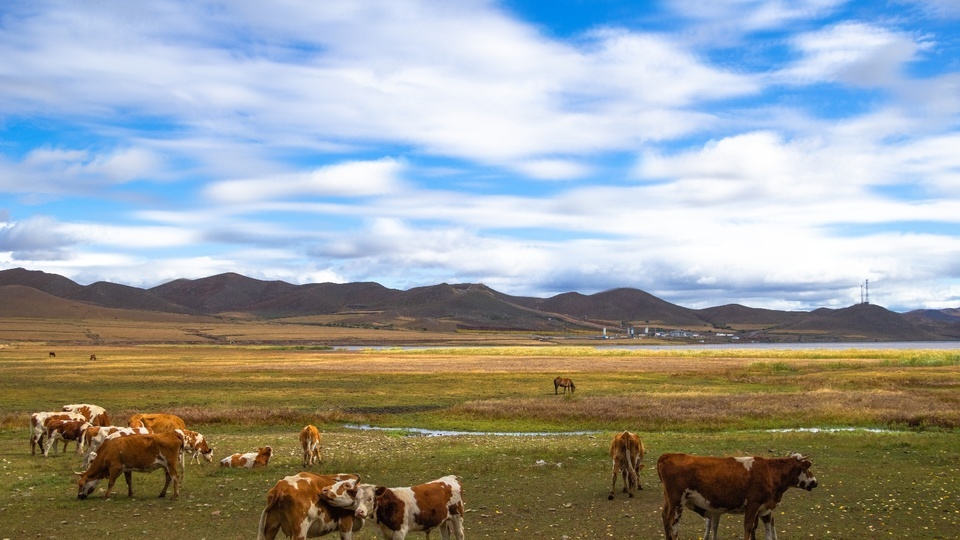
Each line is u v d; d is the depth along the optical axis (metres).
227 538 15.52
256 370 81.62
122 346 195.50
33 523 16.78
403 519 13.75
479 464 24.48
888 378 62.16
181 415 40.88
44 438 29.94
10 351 140.62
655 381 68.12
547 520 16.97
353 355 132.25
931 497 18.75
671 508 13.94
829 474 22.00
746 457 14.03
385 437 34.16
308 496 13.75
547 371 81.56
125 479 20.86
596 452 27.14
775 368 78.00
